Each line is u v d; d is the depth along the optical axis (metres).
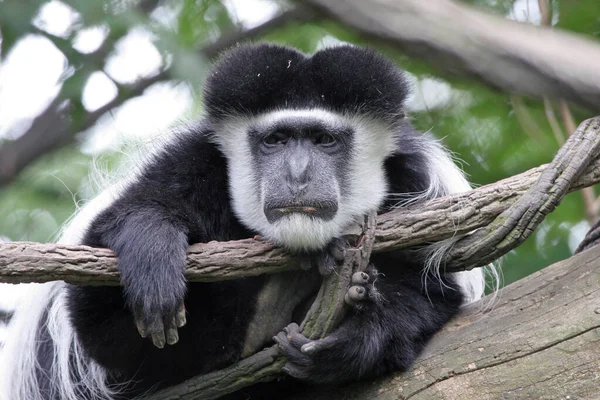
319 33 11.07
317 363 5.75
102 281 5.41
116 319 5.96
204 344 6.31
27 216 10.77
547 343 5.49
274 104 6.72
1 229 10.71
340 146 6.70
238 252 5.69
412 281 6.36
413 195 7.05
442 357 5.81
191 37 11.19
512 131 10.30
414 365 5.88
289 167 6.27
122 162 8.27
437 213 5.88
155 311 5.42
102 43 10.61
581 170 5.77
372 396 5.89
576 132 5.85
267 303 6.32
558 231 10.01
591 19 9.26
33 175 11.53
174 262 5.52
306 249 5.84
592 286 5.66
